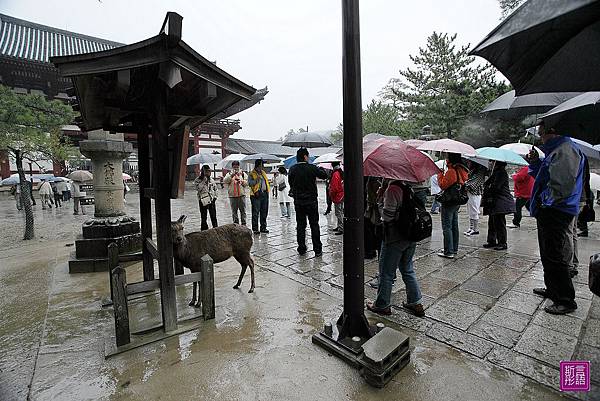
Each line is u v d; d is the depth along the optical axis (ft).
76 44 76.43
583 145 14.64
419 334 9.43
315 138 29.78
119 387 7.46
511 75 6.71
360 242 8.74
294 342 9.25
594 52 5.77
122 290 8.97
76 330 10.26
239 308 11.54
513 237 20.81
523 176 23.21
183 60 8.36
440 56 55.31
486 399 6.79
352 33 8.16
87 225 16.96
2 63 58.90
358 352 8.25
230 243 12.54
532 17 5.11
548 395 6.84
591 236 20.38
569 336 9.01
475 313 10.57
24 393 7.33
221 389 7.32
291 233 24.38
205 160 36.68
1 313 11.59
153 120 9.66
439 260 16.20
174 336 9.69
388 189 9.96
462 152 13.96
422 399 6.86
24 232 27.53
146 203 12.91
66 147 40.24
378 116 79.92
